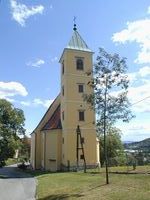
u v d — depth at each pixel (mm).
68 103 53938
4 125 59438
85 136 53375
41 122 63125
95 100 25250
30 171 57656
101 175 33625
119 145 65312
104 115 25250
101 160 58531
